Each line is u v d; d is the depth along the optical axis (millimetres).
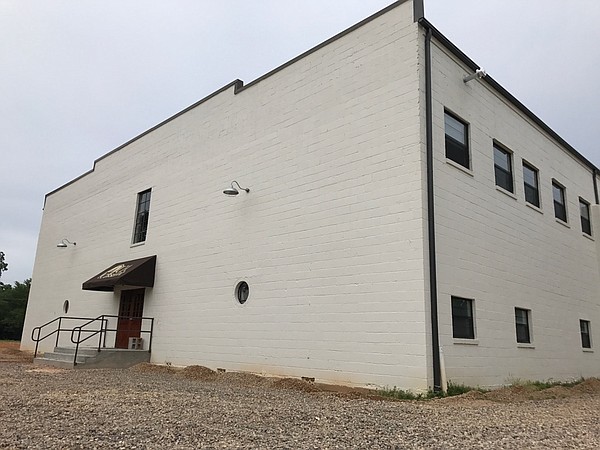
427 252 9414
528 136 14508
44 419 5520
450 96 11117
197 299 14172
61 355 14781
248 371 12062
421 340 8969
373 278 9984
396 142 10234
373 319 9797
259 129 13508
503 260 11930
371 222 10289
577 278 15797
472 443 5004
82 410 6152
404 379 9078
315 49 12445
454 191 10578
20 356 18500
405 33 10602
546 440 5293
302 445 4652
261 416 6125
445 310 9555
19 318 38219
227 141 14500
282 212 12250
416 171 9742
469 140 11609
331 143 11484
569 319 14680
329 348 10438
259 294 12320
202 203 14883
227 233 13734
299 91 12617
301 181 11961
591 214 18109
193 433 4996
